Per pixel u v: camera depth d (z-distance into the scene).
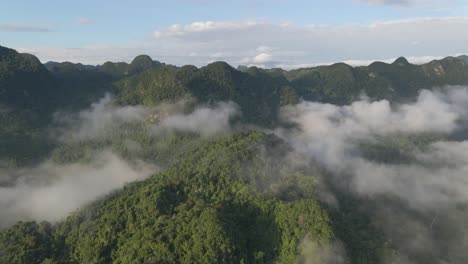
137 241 120.75
